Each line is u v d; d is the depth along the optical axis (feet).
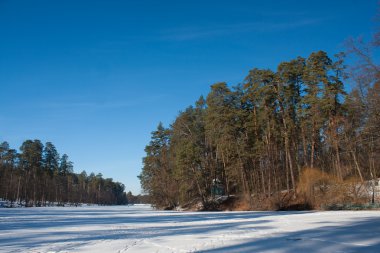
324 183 128.06
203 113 190.39
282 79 142.10
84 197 501.15
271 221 69.21
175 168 187.83
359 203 111.75
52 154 315.37
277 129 146.30
